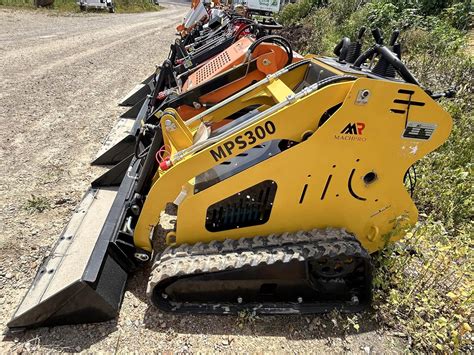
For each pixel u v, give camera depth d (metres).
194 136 2.86
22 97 6.76
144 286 2.80
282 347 2.44
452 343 2.48
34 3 20.75
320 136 2.39
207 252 2.54
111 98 7.11
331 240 2.59
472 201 3.73
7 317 2.50
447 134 2.52
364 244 2.84
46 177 4.21
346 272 2.61
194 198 2.51
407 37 7.93
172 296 2.55
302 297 2.64
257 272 2.45
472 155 4.30
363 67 2.95
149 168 2.83
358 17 10.30
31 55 10.11
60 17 19.23
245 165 2.59
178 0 64.62
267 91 2.98
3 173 4.22
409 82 2.40
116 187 3.69
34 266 2.93
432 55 6.70
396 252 3.07
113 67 9.70
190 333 2.48
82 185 4.10
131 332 2.46
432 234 2.96
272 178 2.50
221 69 4.03
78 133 5.43
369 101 2.33
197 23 8.54
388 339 2.54
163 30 18.34
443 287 2.92
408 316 2.71
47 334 2.40
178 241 2.68
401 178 2.64
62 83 7.86
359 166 2.53
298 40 11.16
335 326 2.60
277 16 17.66
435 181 4.05
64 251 2.79
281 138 2.44
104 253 2.57
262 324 2.58
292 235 2.63
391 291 2.63
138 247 2.78
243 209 2.65
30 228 3.36
